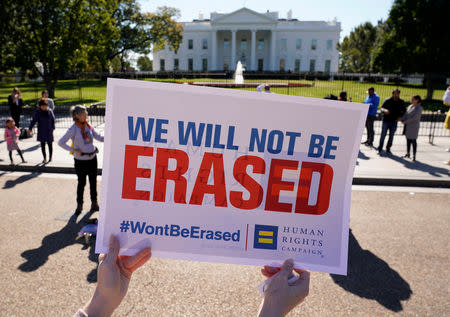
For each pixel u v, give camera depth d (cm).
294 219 101
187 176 100
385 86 2920
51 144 791
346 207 101
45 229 475
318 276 380
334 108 98
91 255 408
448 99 1032
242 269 391
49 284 350
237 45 6888
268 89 856
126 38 4647
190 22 7031
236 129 99
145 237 101
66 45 2281
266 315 87
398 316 312
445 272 384
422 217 538
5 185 659
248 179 100
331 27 6650
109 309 88
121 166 99
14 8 2144
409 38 2661
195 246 102
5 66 2356
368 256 420
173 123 98
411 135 848
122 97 97
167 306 323
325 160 100
